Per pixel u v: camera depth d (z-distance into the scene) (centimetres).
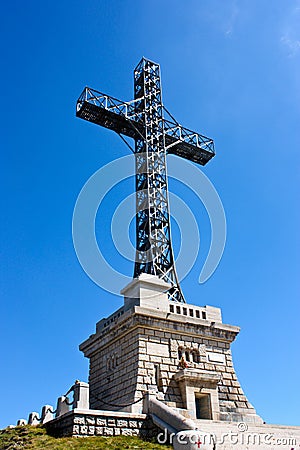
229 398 4638
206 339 4878
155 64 7406
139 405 3975
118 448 2725
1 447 2995
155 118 6825
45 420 3881
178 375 4331
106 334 4925
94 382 4947
